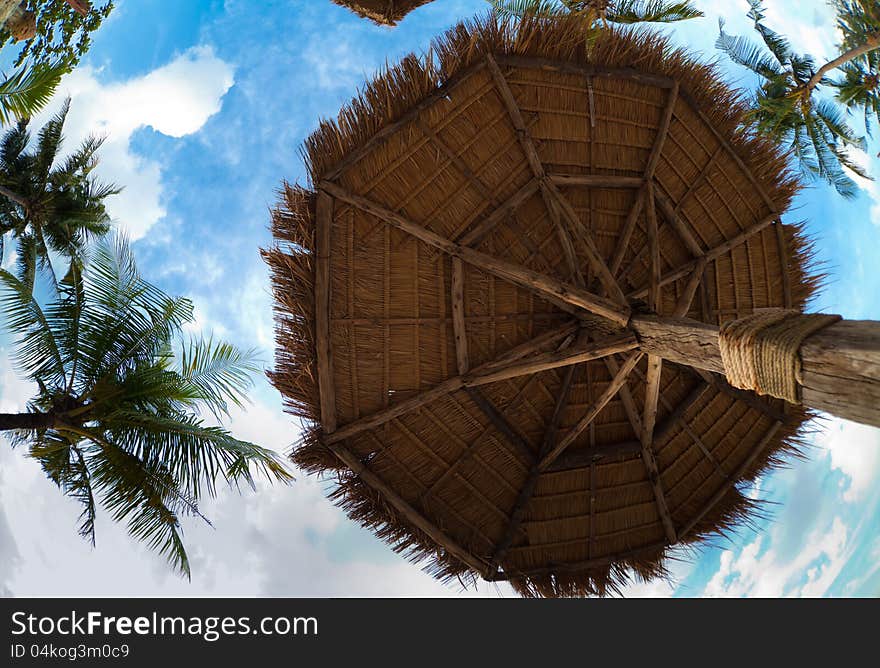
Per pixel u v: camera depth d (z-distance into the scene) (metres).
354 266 6.03
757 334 3.38
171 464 7.91
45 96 7.54
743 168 6.57
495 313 6.53
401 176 5.97
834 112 14.98
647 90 6.25
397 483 6.44
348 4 7.98
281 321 5.98
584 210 6.57
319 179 5.75
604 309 5.62
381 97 5.73
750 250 6.85
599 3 8.46
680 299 6.41
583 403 6.89
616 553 6.84
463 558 6.43
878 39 13.48
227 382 8.42
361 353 6.14
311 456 6.27
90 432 8.12
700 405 6.95
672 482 7.00
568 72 6.01
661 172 6.50
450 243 6.11
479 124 6.04
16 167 18.77
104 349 8.46
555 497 6.84
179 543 7.82
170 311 8.63
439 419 6.52
